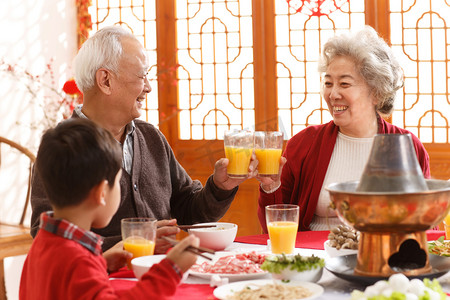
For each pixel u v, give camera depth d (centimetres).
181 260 140
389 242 156
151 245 182
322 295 156
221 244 205
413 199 146
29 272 153
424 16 425
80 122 152
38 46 454
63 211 150
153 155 250
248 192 457
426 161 273
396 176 149
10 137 429
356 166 266
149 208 242
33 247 152
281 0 449
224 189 239
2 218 422
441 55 424
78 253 142
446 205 151
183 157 477
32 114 446
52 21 465
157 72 478
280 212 198
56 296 141
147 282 138
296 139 282
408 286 138
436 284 141
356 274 161
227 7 461
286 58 451
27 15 445
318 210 267
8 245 352
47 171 147
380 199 146
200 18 468
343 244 189
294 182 277
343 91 261
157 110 481
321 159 269
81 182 146
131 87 233
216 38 465
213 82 469
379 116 275
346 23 438
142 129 252
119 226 234
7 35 430
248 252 193
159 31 475
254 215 457
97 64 230
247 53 459
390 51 269
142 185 243
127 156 243
